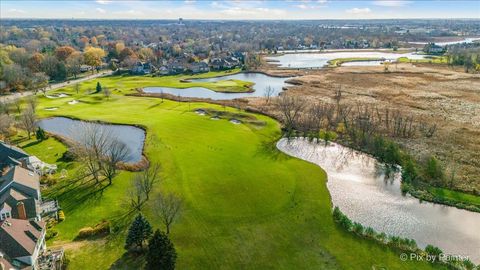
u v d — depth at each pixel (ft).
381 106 435.12
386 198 230.89
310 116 375.25
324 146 317.42
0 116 342.64
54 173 259.39
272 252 174.19
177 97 491.31
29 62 650.84
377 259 170.09
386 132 340.18
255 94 530.27
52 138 333.01
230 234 187.42
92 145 265.75
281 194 229.25
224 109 424.87
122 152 293.84
